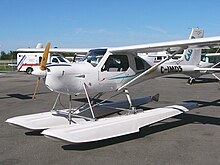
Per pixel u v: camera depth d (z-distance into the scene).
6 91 12.63
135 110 6.04
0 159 4.08
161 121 6.05
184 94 11.46
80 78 5.53
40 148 4.58
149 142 4.91
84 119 6.07
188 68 9.06
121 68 6.21
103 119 5.36
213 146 4.64
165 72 7.66
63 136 4.34
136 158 4.11
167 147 4.62
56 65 5.28
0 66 37.78
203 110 7.76
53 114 5.91
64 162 3.96
